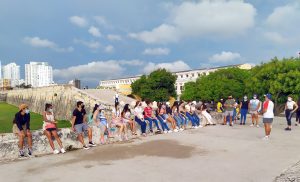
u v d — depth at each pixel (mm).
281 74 47031
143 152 10883
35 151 10852
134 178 7684
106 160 9750
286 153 10305
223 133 15703
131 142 13156
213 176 7707
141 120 15133
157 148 11578
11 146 10391
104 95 42406
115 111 14133
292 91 46031
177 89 110188
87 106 33094
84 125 12141
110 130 13477
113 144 12750
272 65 49531
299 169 7957
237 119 24688
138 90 73250
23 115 10664
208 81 66500
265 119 13375
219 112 22766
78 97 35719
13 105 70938
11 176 8109
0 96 80125
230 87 61500
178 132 16391
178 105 18062
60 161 9766
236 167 8523
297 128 18328
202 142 12781
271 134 15164
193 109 18672
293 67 47531
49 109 11281
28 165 9312
